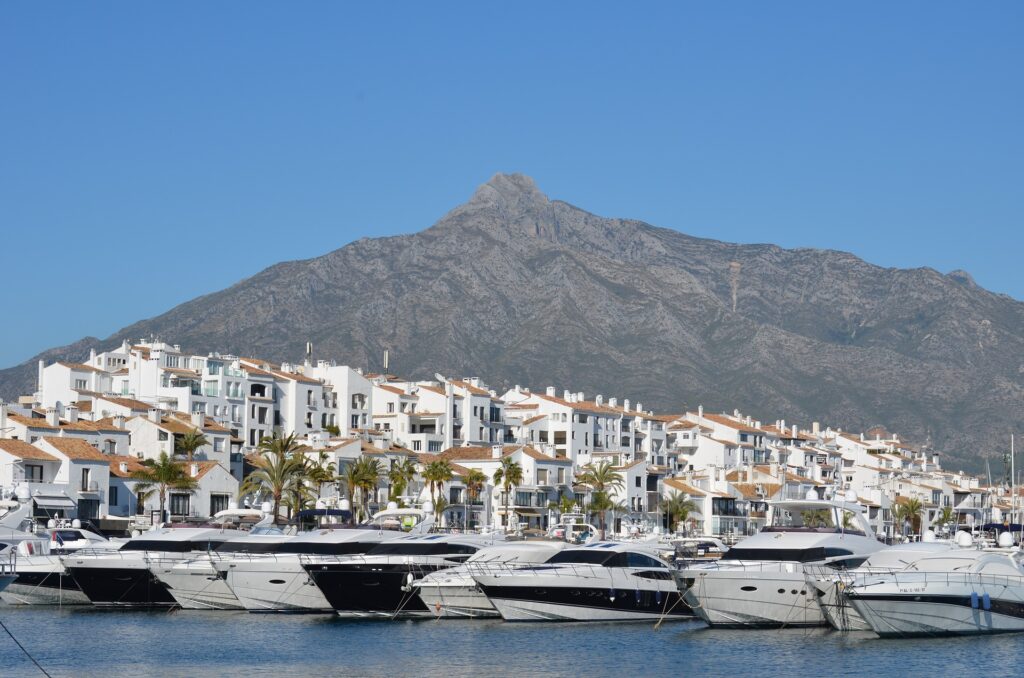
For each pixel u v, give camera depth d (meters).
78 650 73.62
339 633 80.31
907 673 66.50
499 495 185.25
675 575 81.75
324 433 178.00
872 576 75.62
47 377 190.88
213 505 147.12
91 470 135.38
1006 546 85.38
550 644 76.31
